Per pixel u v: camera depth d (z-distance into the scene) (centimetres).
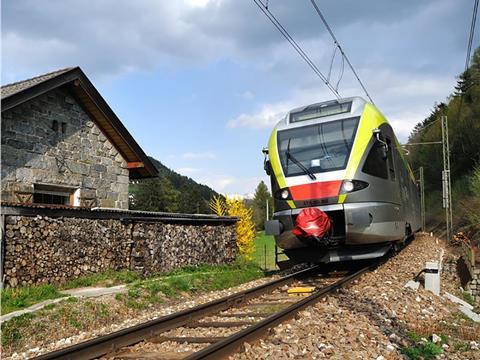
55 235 1100
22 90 1233
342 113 1117
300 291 932
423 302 840
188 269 1452
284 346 530
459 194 3462
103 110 1530
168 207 6372
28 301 888
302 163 1074
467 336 652
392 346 551
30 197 1302
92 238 1204
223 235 1719
